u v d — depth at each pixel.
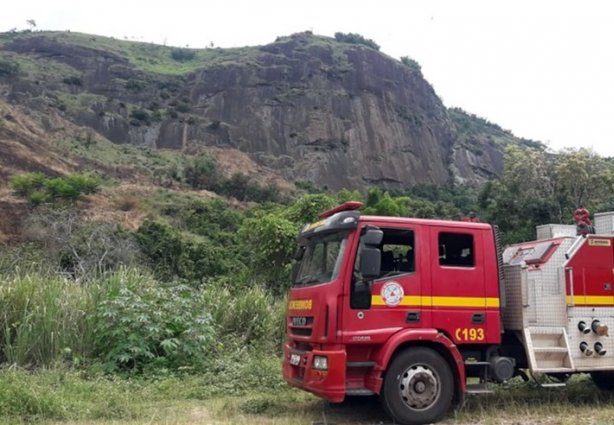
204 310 11.91
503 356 8.27
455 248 8.00
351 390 7.25
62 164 75.06
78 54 115.88
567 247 8.45
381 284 7.46
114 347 10.34
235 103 113.62
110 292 11.04
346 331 7.21
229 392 9.35
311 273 8.02
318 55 123.56
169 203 69.19
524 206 34.03
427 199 98.06
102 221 50.53
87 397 8.40
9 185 63.34
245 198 82.75
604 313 8.38
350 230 7.53
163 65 125.56
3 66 99.00
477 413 7.82
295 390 9.47
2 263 13.33
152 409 8.17
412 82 131.50
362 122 117.00
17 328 10.11
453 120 147.62
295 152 109.44
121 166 82.81
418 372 7.38
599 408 8.21
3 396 7.56
